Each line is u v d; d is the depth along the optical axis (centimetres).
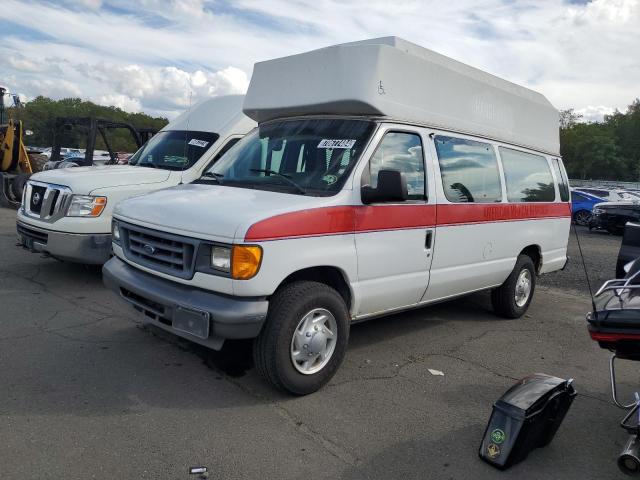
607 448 374
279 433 362
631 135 7288
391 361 507
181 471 312
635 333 316
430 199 504
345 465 331
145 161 834
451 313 692
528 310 738
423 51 534
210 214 391
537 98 715
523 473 337
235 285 370
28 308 586
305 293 402
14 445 326
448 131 541
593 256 1283
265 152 498
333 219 416
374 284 459
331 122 486
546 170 709
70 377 424
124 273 448
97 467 311
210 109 880
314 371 418
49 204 679
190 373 444
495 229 595
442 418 400
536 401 338
